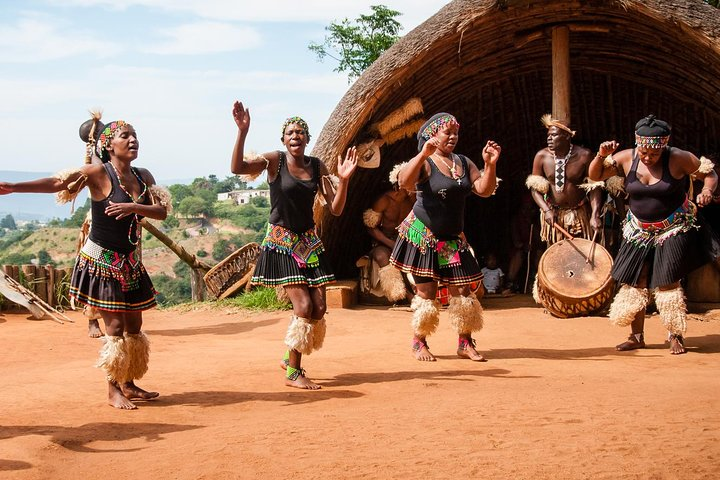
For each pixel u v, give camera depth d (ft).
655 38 39.60
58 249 272.10
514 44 42.22
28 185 17.46
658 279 24.77
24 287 39.29
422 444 13.99
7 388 20.02
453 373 22.07
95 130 28.76
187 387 20.34
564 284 33.42
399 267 24.30
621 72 46.29
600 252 34.06
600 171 25.27
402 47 37.40
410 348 26.86
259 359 24.77
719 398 17.49
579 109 51.49
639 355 25.08
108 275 18.15
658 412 16.07
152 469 13.01
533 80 49.21
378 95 37.73
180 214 274.36
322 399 18.76
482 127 52.85
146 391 19.02
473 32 39.04
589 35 42.75
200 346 28.68
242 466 12.95
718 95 42.01
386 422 15.79
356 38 76.48
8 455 13.80
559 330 30.81
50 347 28.76
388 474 12.35
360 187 45.32
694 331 30.32
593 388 19.27
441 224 23.53
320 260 20.84
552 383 20.20
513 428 14.98
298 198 20.44
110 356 17.99
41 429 15.85
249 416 17.04
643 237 25.00
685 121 47.75
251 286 43.24
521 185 57.47
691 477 11.84
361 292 41.83
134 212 17.94
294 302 20.39
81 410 17.69
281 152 20.71
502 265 57.67
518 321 33.58
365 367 23.25
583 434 14.39
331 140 37.86
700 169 24.35
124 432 15.85
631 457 12.89
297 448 13.96
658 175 24.41
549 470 12.28
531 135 54.49
